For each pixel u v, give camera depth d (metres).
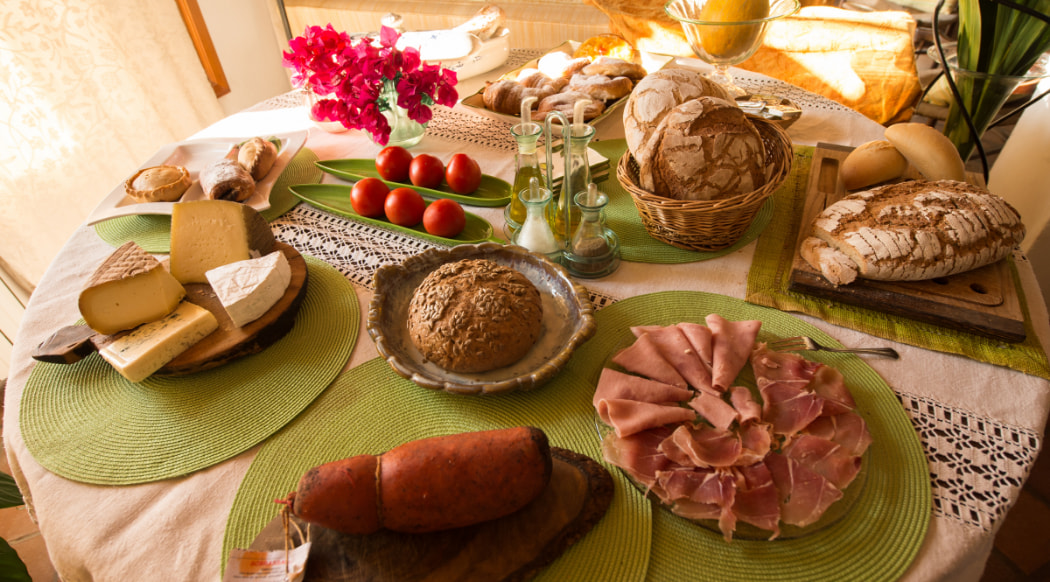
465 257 0.95
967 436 0.69
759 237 1.08
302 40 1.25
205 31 2.56
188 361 0.82
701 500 0.61
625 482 0.66
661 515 0.63
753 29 1.27
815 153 1.25
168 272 0.91
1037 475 1.50
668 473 0.63
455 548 0.60
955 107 1.38
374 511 0.57
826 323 0.87
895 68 1.86
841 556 0.58
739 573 0.58
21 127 1.75
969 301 0.85
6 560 0.96
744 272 1.00
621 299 0.96
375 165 1.40
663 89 1.09
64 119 1.86
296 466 0.71
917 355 0.81
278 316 0.89
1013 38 1.20
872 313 0.88
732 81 1.59
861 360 0.80
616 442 0.68
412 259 0.93
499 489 0.57
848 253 0.91
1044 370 0.77
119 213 1.18
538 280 0.93
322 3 2.80
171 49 2.18
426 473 0.56
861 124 1.41
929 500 0.62
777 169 1.04
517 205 1.09
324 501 0.55
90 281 0.83
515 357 0.79
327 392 0.82
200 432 0.76
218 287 0.87
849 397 0.72
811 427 0.68
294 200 1.29
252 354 0.88
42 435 0.76
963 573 0.60
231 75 2.78
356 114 1.29
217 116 2.42
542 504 0.63
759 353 0.78
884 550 0.58
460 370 0.78
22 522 1.63
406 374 0.75
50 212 1.88
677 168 0.95
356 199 1.18
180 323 0.85
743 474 0.63
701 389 0.73
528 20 2.43
